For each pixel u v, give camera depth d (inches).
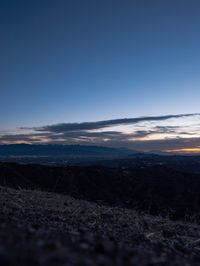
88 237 278.1
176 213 1194.6
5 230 234.7
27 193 783.7
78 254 199.3
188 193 1622.8
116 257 210.4
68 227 436.8
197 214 1040.8
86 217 564.1
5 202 570.9
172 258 270.1
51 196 800.3
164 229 580.1
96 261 191.5
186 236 550.6
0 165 1622.8
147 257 231.9
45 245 203.0
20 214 478.0
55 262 175.0
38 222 431.5
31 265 167.3
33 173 1700.3
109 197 1514.5
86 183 1695.4
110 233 451.5
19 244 196.9
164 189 1711.4
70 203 727.1
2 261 163.9
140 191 1624.0
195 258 327.0
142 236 469.1
